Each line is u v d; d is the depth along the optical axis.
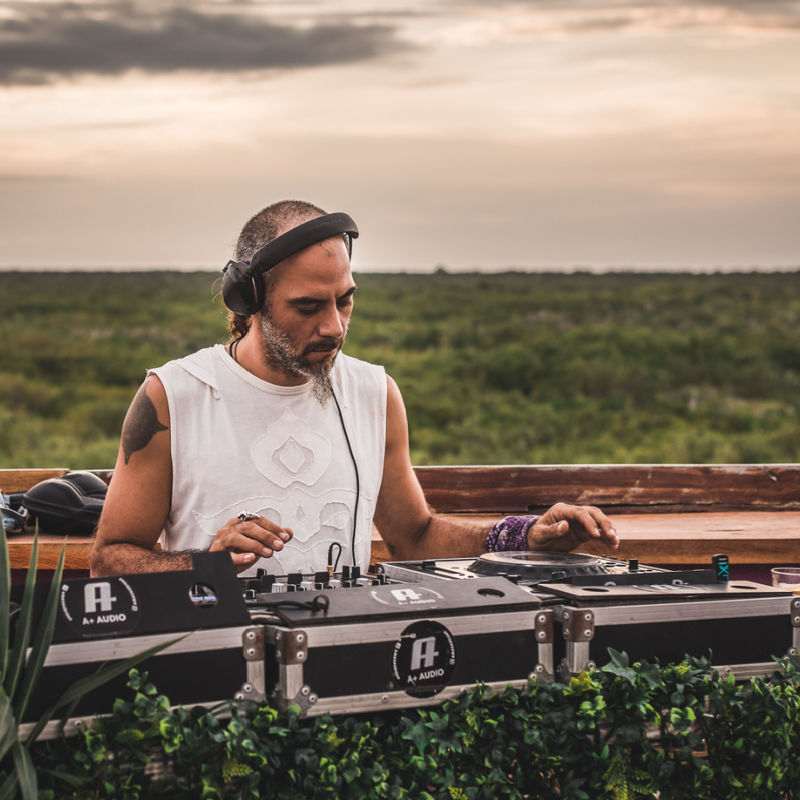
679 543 3.47
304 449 2.24
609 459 18.55
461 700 1.59
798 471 4.17
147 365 34.75
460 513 4.09
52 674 1.42
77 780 1.40
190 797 1.46
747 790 1.69
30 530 3.57
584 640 1.65
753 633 1.76
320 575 1.82
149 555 2.01
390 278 81.75
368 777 1.50
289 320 2.08
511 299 53.62
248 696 1.51
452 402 26.00
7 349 36.25
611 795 1.61
